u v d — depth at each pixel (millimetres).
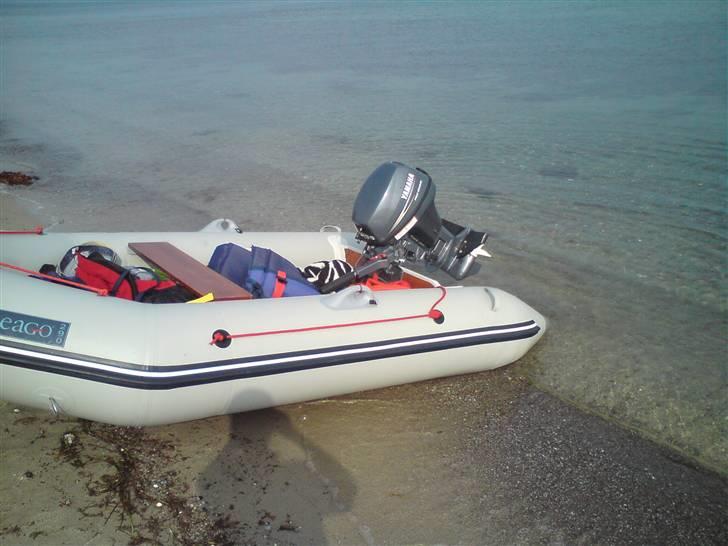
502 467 3180
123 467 2887
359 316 3344
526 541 2721
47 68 17188
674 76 12570
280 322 3121
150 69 16641
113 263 3326
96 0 65750
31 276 3092
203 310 3025
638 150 8477
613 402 3828
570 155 8391
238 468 2982
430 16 26641
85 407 2791
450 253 3820
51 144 9602
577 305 5004
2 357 2660
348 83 13523
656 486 3117
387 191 3516
